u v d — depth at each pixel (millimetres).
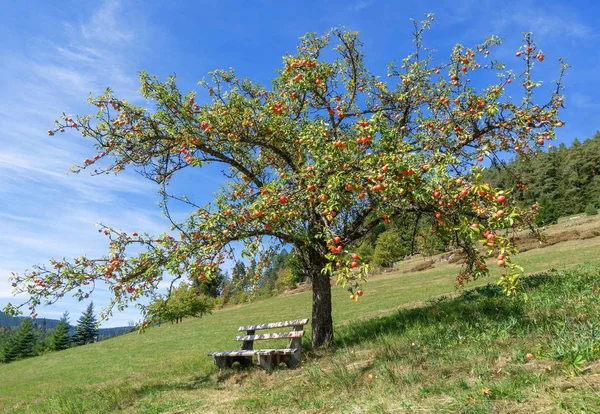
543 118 8188
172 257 7906
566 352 4516
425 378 5156
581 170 74375
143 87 8875
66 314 78500
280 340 15312
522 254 27750
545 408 3516
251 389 7410
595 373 3945
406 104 9742
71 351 36562
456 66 8719
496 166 9031
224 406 6504
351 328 11734
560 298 7535
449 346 6352
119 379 13781
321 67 9406
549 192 71625
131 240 8477
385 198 5945
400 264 46719
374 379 5730
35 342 82750
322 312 9898
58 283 7957
